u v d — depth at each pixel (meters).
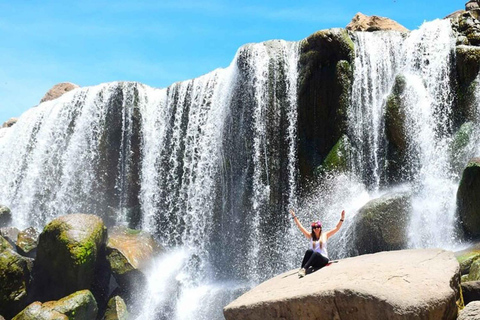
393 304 8.17
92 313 17.62
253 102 20.94
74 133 25.25
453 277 9.20
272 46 21.36
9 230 20.69
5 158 27.09
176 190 23.16
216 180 21.97
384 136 18.94
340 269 9.99
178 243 22.56
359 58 19.91
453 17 20.16
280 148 20.44
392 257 10.26
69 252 18.00
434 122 18.44
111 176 24.42
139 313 18.86
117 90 24.78
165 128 24.02
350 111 19.31
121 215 23.89
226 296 19.03
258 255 19.97
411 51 19.59
